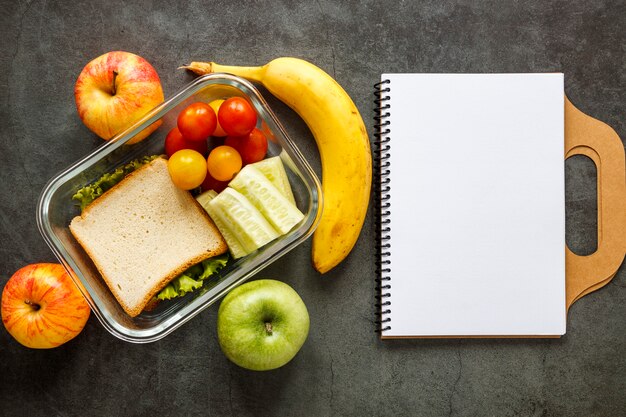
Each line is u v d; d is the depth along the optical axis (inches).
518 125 36.4
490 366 37.5
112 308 33.1
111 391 36.6
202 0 36.5
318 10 36.8
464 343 37.5
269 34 36.7
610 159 37.2
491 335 36.7
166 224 33.1
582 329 37.5
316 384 37.1
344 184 34.8
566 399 37.6
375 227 37.1
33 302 33.1
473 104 36.2
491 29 37.3
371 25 37.0
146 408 36.6
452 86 36.1
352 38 36.9
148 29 36.4
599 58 37.6
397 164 36.2
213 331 36.9
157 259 33.0
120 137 31.5
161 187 33.0
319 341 37.0
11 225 36.2
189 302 33.7
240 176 31.4
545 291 36.7
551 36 37.5
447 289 36.5
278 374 37.1
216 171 31.7
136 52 36.4
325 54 36.8
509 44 37.3
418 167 36.2
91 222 32.9
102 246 33.0
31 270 33.0
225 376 36.9
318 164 36.9
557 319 36.8
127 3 36.3
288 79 34.1
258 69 34.8
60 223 32.8
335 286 37.0
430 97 36.1
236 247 32.9
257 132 32.6
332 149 34.8
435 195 36.3
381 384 37.2
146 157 33.8
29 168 36.3
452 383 37.4
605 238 37.2
